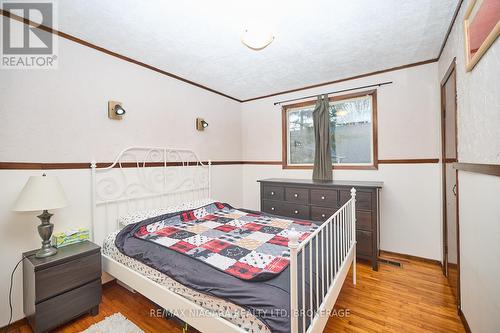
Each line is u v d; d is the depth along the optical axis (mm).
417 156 2736
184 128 3086
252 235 1983
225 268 1404
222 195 3727
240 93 3789
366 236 2584
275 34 2043
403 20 1860
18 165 1731
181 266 1486
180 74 2961
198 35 2051
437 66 2590
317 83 3332
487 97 1252
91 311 1859
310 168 3512
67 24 1868
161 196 2779
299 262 1491
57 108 1942
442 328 1647
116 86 2354
